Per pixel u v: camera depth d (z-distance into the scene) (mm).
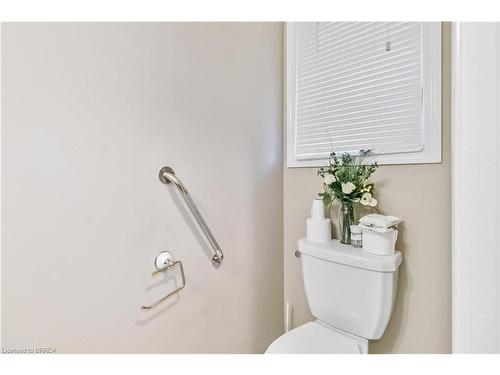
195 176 944
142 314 805
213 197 1010
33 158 612
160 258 832
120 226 750
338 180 1015
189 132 922
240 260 1126
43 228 627
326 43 1171
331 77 1153
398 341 968
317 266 1005
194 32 938
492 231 478
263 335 1230
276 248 1304
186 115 913
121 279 754
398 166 968
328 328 1006
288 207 1337
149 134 810
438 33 865
